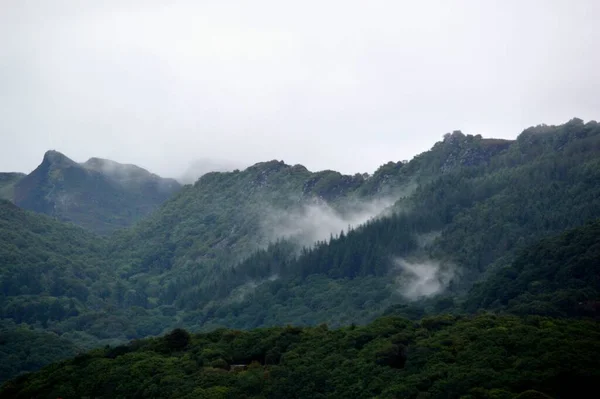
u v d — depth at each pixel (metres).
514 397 88.69
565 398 91.81
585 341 101.69
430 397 95.12
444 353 105.25
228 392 108.88
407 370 104.94
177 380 114.94
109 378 120.56
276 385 108.94
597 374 92.69
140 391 115.62
